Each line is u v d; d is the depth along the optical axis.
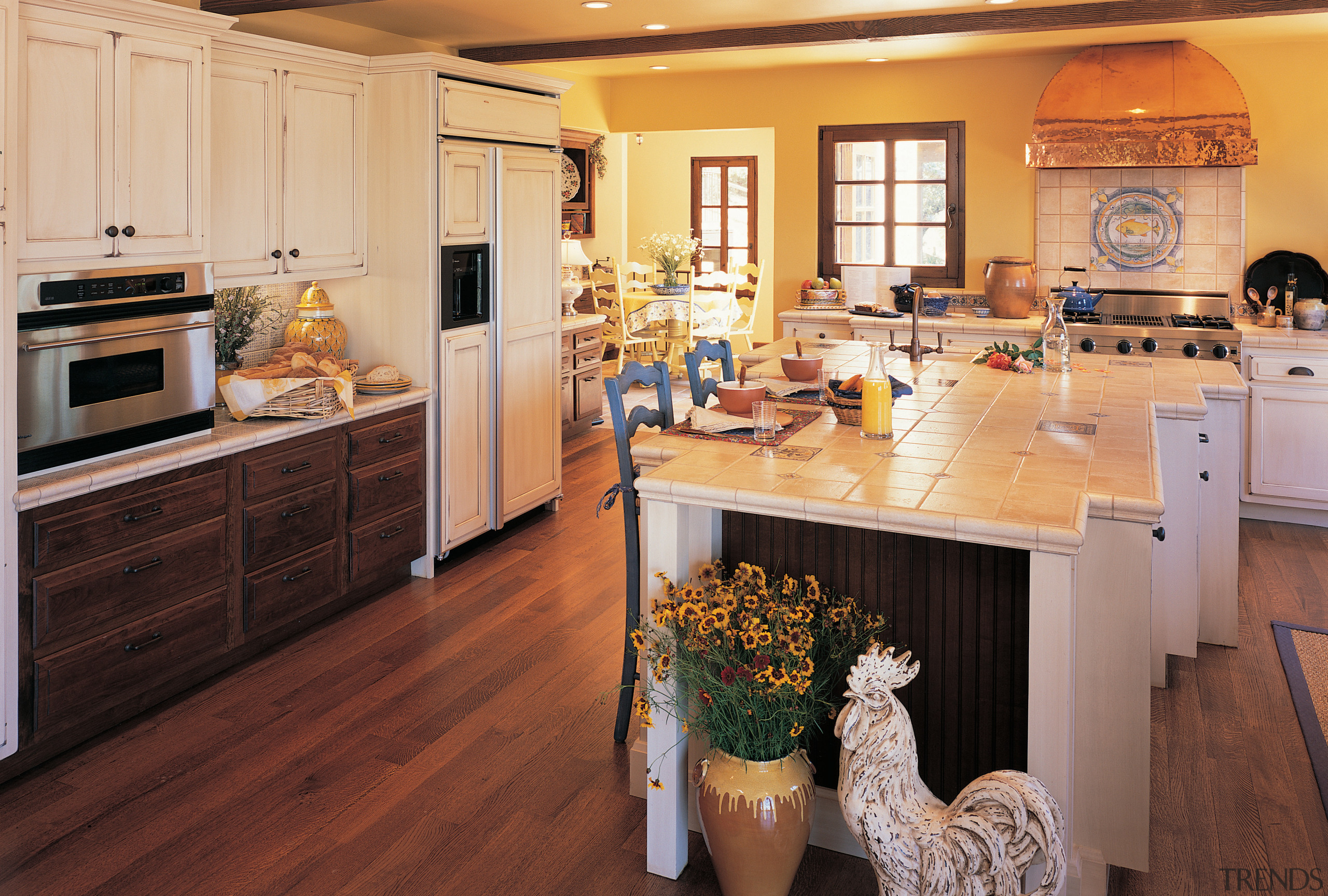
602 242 9.22
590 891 2.38
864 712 2.09
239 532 3.46
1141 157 5.54
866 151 6.69
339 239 4.19
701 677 2.24
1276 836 2.57
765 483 2.36
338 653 3.70
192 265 3.25
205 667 3.46
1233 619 3.73
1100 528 2.28
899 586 2.46
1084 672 2.33
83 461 2.95
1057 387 3.66
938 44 5.71
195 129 3.22
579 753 3.02
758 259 11.08
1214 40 5.55
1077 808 2.37
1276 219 5.75
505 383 4.79
